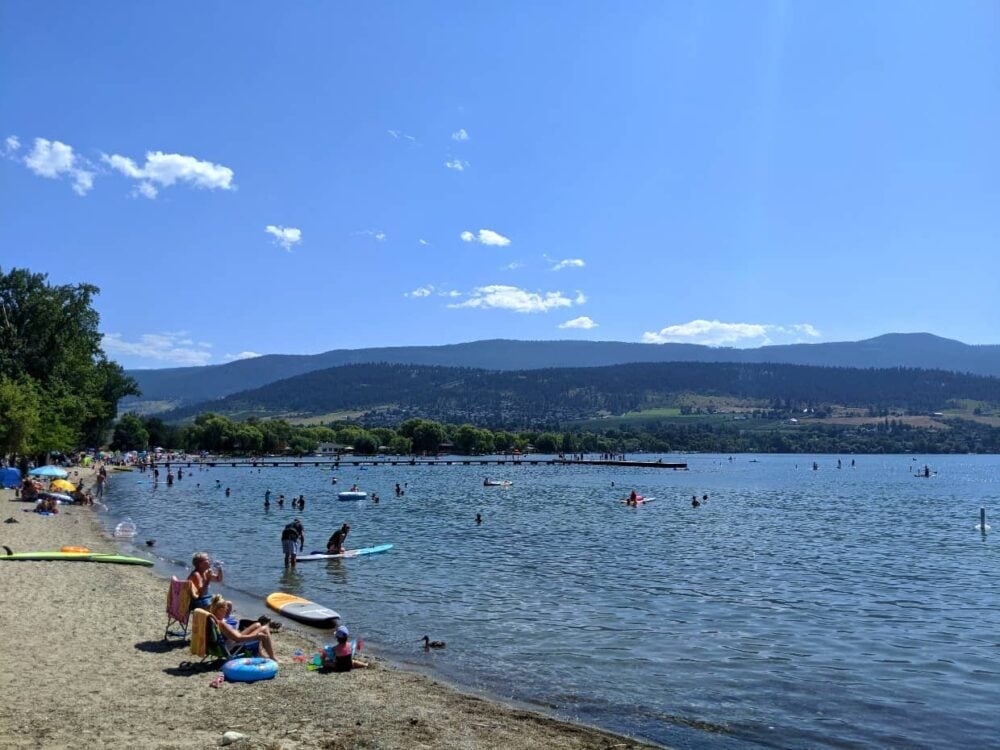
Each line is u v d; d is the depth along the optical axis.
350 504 69.19
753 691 15.16
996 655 18.17
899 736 12.81
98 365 97.69
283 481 109.81
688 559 34.47
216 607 15.24
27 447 70.75
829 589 27.00
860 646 18.92
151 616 19.02
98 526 43.44
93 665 14.45
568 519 55.44
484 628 20.22
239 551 35.16
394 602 23.61
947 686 15.69
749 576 29.73
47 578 24.22
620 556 35.25
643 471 158.25
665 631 20.16
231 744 10.61
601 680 15.68
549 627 20.42
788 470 173.12
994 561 34.62
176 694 12.91
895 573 30.97
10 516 44.66
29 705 11.95
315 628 20.03
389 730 11.66
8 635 16.53
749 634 20.02
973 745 12.45
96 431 130.38
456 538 42.28
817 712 13.95
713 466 198.88
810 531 47.97
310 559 32.62
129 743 10.47
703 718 13.52
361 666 15.45
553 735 11.88
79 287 83.31
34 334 80.44
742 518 57.28
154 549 34.81
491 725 12.20
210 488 90.69
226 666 14.02
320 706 12.66
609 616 21.92
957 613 23.00
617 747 11.49
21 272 80.88
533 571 30.25
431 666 16.50
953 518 58.25
